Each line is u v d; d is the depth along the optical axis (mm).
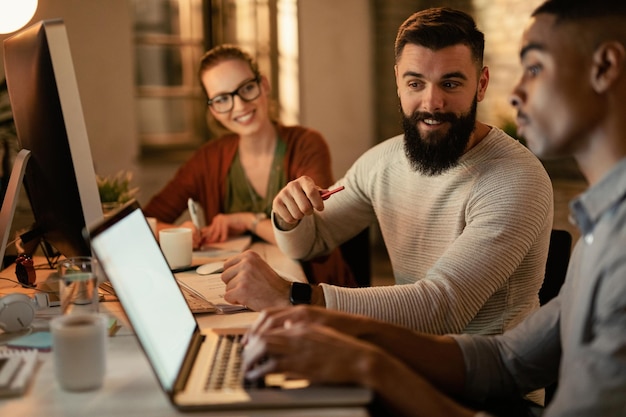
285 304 1521
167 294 1305
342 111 5191
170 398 1005
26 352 1231
